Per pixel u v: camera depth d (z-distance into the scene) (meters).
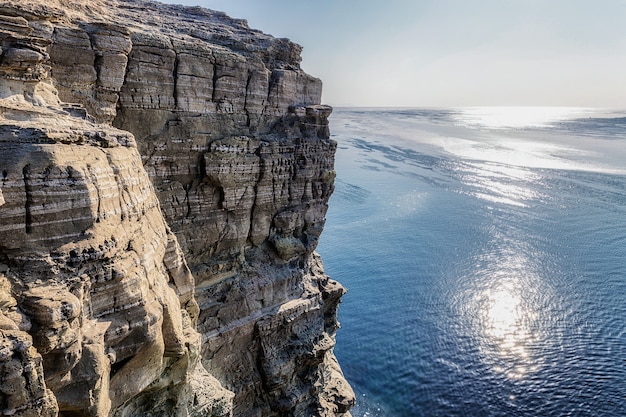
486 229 72.88
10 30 12.77
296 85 26.08
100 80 17.83
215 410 16.66
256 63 23.61
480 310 49.38
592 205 84.56
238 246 24.23
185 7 27.06
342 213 80.75
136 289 11.62
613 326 45.12
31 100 13.30
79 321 10.25
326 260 61.66
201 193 22.34
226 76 22.38
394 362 41.44
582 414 34.72
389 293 53.31
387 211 82.25
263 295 24.86
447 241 68.06
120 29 17.91
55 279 10.01
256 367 24.66
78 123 13.19
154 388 13.53
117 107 19.33
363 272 58.38
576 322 46.28
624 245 65.12
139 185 13.43
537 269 58.38
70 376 10.03
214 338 22.66
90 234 10.70
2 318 8.95
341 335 45.50
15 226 9.74
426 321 47.59
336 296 29.14
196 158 21.95
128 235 12.12
